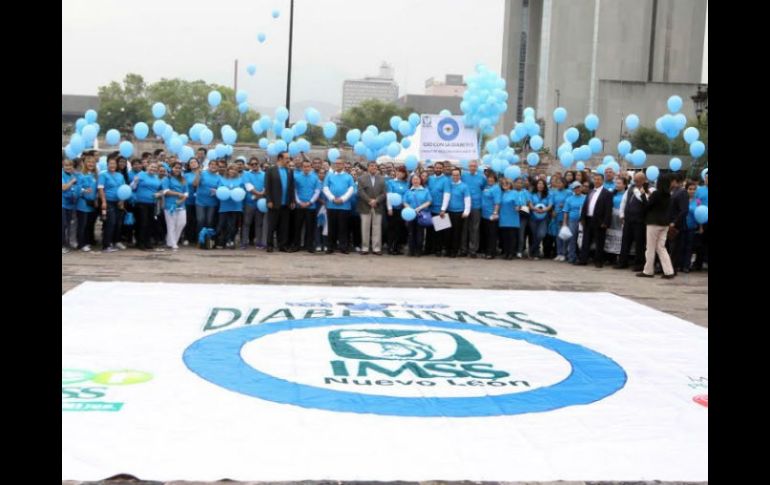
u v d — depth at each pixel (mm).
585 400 5875
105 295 9555
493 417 5375
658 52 89375
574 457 4637
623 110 74875
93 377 6020
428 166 16797
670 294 11578
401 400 5688
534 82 105125
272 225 15062
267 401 5559
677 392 6172
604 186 14664
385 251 16094
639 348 7758
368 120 100500
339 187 15164
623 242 14375
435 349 7363
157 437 4738
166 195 14789
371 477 4203
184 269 12188
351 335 7816
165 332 7707
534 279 12703
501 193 15477
